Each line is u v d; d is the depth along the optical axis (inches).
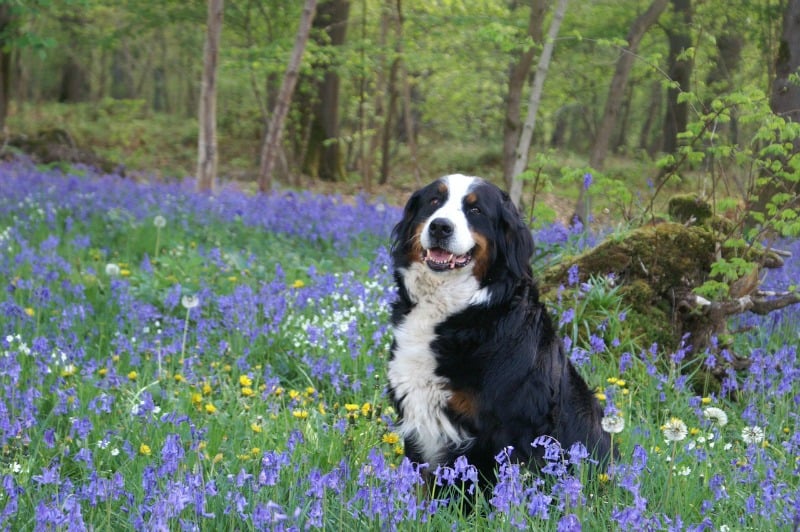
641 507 131.0
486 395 165.3
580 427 172.9
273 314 279.3
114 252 378.9
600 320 251.6
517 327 169.8
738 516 159.2
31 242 382.0
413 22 737.0
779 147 277.1
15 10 555.2
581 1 679.7
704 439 184.9
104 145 1063.0
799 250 402.6
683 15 682.8
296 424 193.8
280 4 773.3
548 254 314.3
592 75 831.1
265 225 442.6
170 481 134.3
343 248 425.7
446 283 171.6
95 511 141.7
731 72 754.8
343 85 1032.2
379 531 137.4
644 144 1277.1
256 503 137.0
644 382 237.5
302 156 897.5
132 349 231.8
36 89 1504.7
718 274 267.6
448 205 174.4
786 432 212.4
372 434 190.9
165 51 1299.2
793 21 454.3
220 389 221.3
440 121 1085.8
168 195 487.8
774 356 239.1
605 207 342.6
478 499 150.8
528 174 340.5
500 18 663.8
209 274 336.8
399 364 174.2
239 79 926.4
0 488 144.2
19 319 241.3
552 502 159.6
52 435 159.6
